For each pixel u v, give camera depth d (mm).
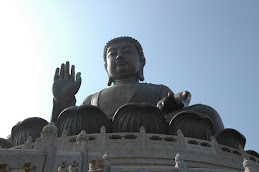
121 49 26625
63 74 23297
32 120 18234
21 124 18266
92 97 24266
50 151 7117
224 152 16062
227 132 18047
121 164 13461
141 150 13953
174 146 15266
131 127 16922
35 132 18156
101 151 13914
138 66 26828
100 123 17219
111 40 27422
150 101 22484
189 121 17312
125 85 23750
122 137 15484
